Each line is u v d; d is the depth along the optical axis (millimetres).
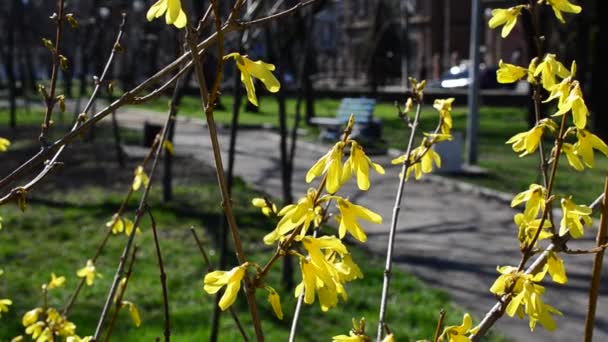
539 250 1581
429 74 44812
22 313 5773
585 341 1604
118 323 5598
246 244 8016
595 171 13109
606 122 16906
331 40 55656
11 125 20438
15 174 1600
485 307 6285
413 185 12523
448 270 7418
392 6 39625
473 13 14000
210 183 12078
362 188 1276
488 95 28453
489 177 12914
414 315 5848
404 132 19594
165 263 7309
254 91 1260
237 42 4855
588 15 17141
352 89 35094
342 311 5898
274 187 12195
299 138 19281
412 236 8883
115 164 14031
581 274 7188
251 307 1306
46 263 7312
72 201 10406
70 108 26344
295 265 7195
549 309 1443
